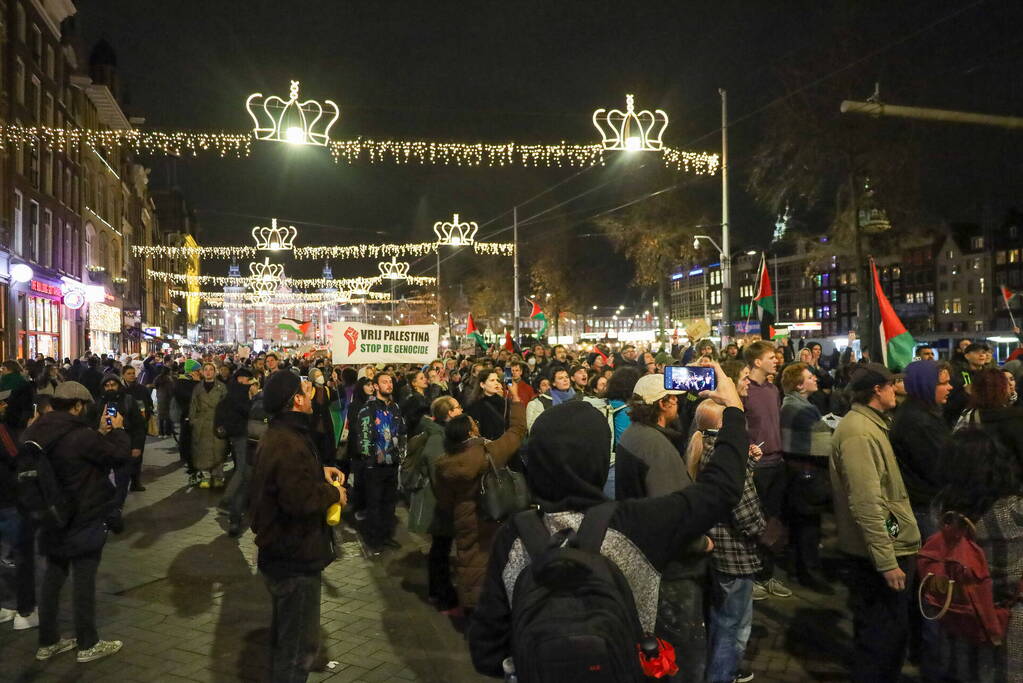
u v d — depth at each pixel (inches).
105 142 754.8
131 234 2160.4
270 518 173.3
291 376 180.5
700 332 480.7
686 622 153.1
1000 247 3198.8
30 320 1221.1
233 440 367.6
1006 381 181.3
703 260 1365.7
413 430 419.8
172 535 353.4
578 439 89.4
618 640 73.9
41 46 1246.9
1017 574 138.3
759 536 187.3
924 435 192.4
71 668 207.5
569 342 2242.9
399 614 252.4
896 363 351.9
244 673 203.6
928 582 146.1
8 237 1092.5
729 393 115.6
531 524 83.8
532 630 74.2
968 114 368.5
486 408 337.4
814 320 4146.2
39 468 206.7
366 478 337.4
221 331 6112.2
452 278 2837.1
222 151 657.0
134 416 452.8
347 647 223.3
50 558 212.8
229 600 262.4
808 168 823.1
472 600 234.8
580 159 671.8
